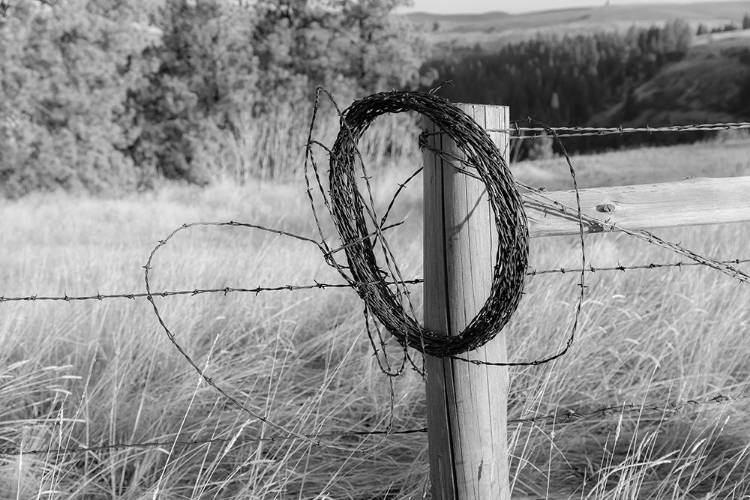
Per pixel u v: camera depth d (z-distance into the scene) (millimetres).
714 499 2836
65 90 16641
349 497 2955
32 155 16625
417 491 2883
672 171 18375
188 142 18891
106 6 17578
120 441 3203
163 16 19719
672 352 3791
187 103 18938
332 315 4945
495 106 2156
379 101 2121
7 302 4363
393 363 4043
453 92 56250
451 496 2256
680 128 2576
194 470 3082
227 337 4262
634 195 2412
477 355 2191
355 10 20531
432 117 2041
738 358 3930
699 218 2473
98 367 3775
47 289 5148
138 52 18125
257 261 5434
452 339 2154
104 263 5934
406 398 3658
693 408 3387
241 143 16578
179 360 3898
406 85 21344
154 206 13180
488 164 2012
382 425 3451
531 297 4363
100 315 4219
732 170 13977
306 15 20656
